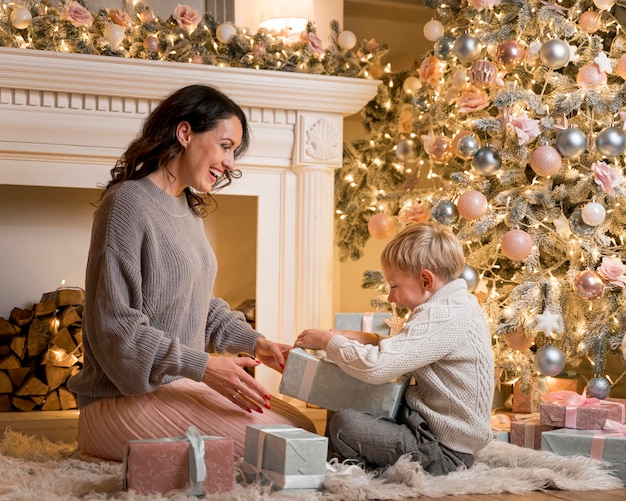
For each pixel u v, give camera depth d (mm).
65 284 3428
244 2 3412
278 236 3223
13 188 3373
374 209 3551
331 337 2137
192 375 2014
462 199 2699
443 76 3219
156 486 1742
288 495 1769
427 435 2049
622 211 2736
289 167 3217
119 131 2988
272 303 3219
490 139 3014
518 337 2686
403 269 2156
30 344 3162
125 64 2918
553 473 2008
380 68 3512
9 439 2457
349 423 2018
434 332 2045
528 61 2785
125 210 2055
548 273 2811
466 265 2750
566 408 2277
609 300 2656
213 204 3639
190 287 2146
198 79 3004
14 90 2891
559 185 2793
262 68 3141
